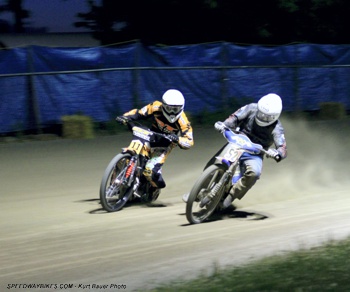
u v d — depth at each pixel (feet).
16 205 71.97
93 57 126.82
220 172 62.80
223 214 68.39
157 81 133.08
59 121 121.90
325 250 49.32
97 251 52.70
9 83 116.47
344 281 40.27
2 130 116.26
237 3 178.40
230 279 41.78
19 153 106.22
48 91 120.67
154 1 175.11
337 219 65.00
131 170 66.44
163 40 182.60
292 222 64.03
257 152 62.80
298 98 152.56
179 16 179.22
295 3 183.62
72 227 61.46
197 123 137.69
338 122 150.00
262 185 85.51
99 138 121.70
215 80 140.56
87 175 90.02
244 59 146.51
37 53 120.98
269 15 184.85
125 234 58.59
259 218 66.54
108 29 186.09
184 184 85.30
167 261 49.26
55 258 50.60
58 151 108.47
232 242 55.57
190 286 40.60
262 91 147.33
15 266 48.57
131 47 131.64
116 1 181.57
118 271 46.68
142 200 72.28
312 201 75.77
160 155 68.74
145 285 42.63
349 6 191.62
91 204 72.28
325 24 193.06
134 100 130.21
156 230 60.29
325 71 157.07
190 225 62.54
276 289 38.88
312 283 39.99
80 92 123.95
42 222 63.67
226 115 140.97
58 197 76.23
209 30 182.50
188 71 136.87
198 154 108.68
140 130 67.97
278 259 47.01
